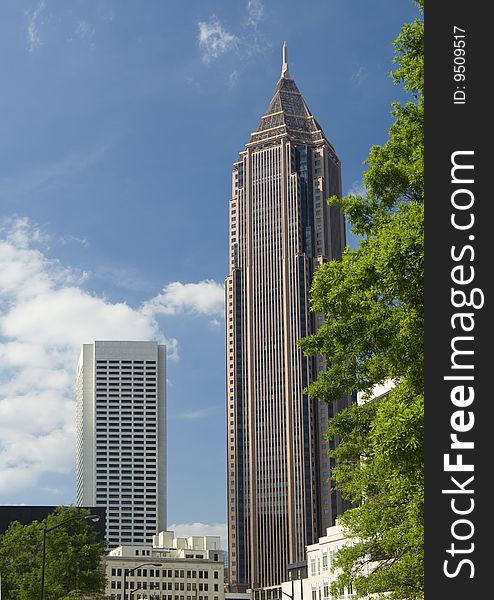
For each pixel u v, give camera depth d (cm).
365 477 3425
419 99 2595
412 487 2289
